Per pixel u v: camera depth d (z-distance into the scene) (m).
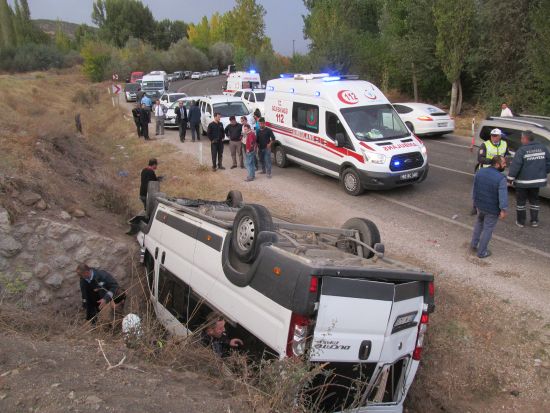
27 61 73.00
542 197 11.73
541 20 19.81
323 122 12.97
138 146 20.06
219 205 7.51
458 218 10.52
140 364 4.28
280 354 4.02
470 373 5.91
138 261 8.55
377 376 4.37
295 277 3.95
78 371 3.88
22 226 7.79
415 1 27.75
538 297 7.10
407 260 8.36
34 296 7.91
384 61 32.88
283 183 13.80
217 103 20.72
